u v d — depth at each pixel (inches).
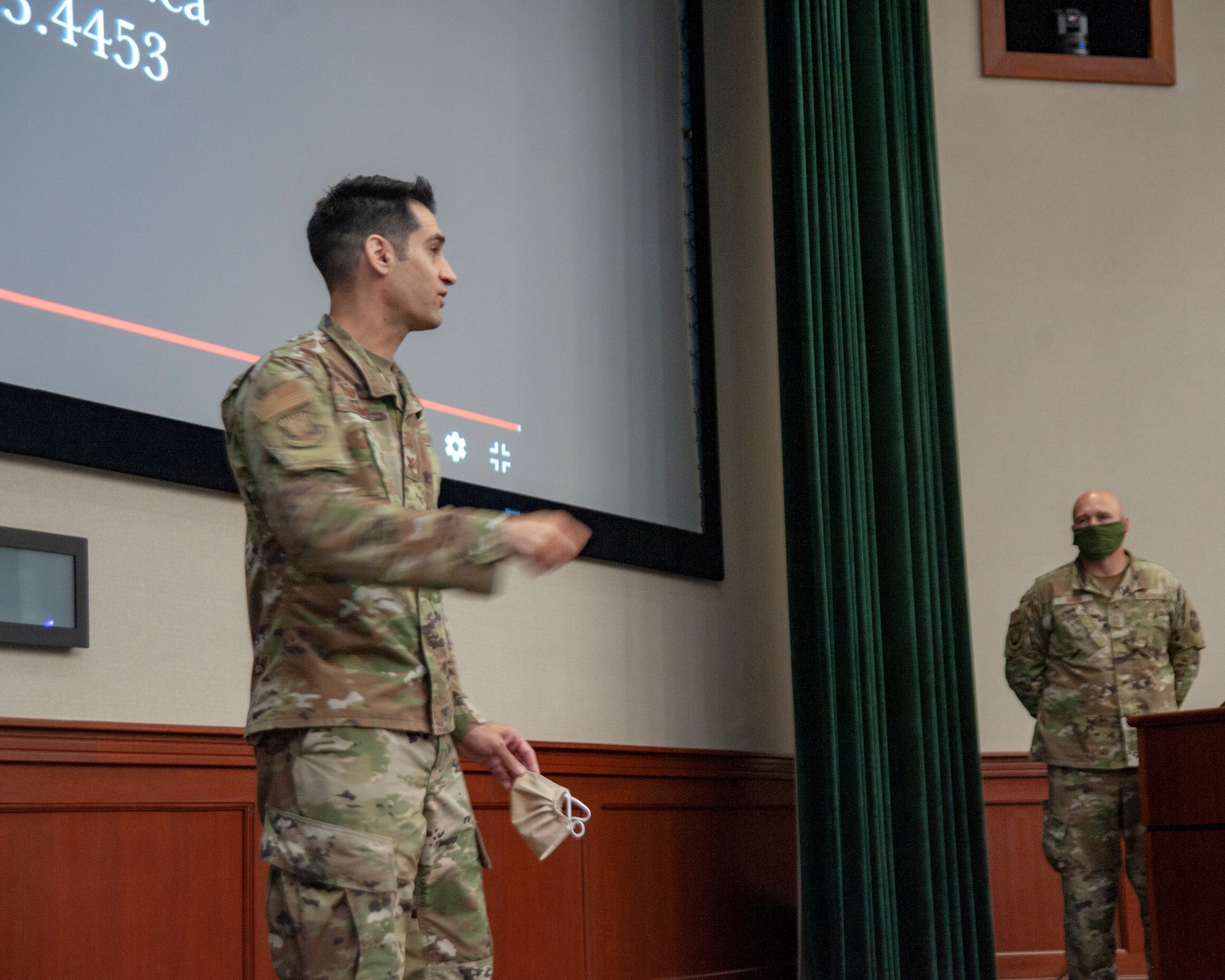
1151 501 223.6
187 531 113.9
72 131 107.7
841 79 184.9
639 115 181.5
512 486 150.3
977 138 230.5
